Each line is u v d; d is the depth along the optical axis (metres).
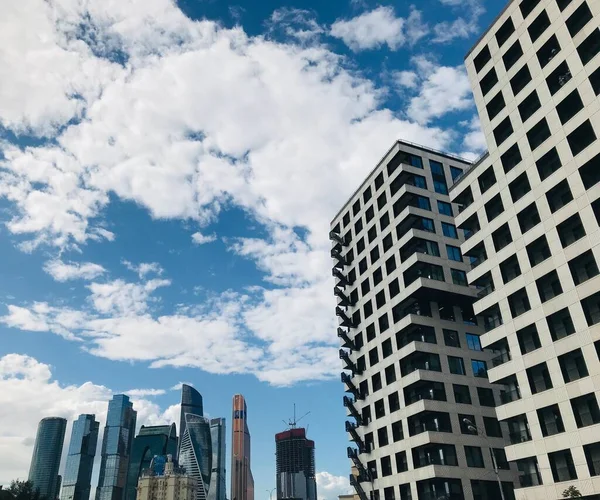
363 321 81.31
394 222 78.38
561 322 47.59
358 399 78.44
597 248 45.12
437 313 71.94
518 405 49.78
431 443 62.34
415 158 81.12
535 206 52.44
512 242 54.25
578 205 47.50
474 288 72.31
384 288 77.38
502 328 53.44
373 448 73.25
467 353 70.38
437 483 61.81
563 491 42.12
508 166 56.97
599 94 47.34
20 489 89.31
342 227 93.00
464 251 61.03
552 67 52.66
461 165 84.19
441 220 76.75
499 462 63.84
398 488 66.50
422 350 67.62
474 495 60.59
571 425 44.41
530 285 51.09
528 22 56.69
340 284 89.50
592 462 42.59
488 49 62.28
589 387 43.50
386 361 73.56
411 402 68.00
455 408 65.25
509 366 51.62
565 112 50.84
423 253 72.19
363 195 88.31
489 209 58.94
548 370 47.62
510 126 57.62
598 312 44.50
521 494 47.69
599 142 46.66
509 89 58.00
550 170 51.59
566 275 47.50
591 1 49.62
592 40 49.38
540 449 46.69
